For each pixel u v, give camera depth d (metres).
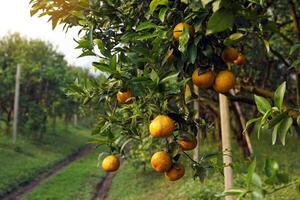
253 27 1.29
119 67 1.43
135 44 1.42
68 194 7.69
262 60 5.57
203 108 6.21
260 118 1.10
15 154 10.71
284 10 3.84
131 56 1.31
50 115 15.48
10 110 13.41
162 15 1.20
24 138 13.45
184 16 1.22
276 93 1.06
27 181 8.85
